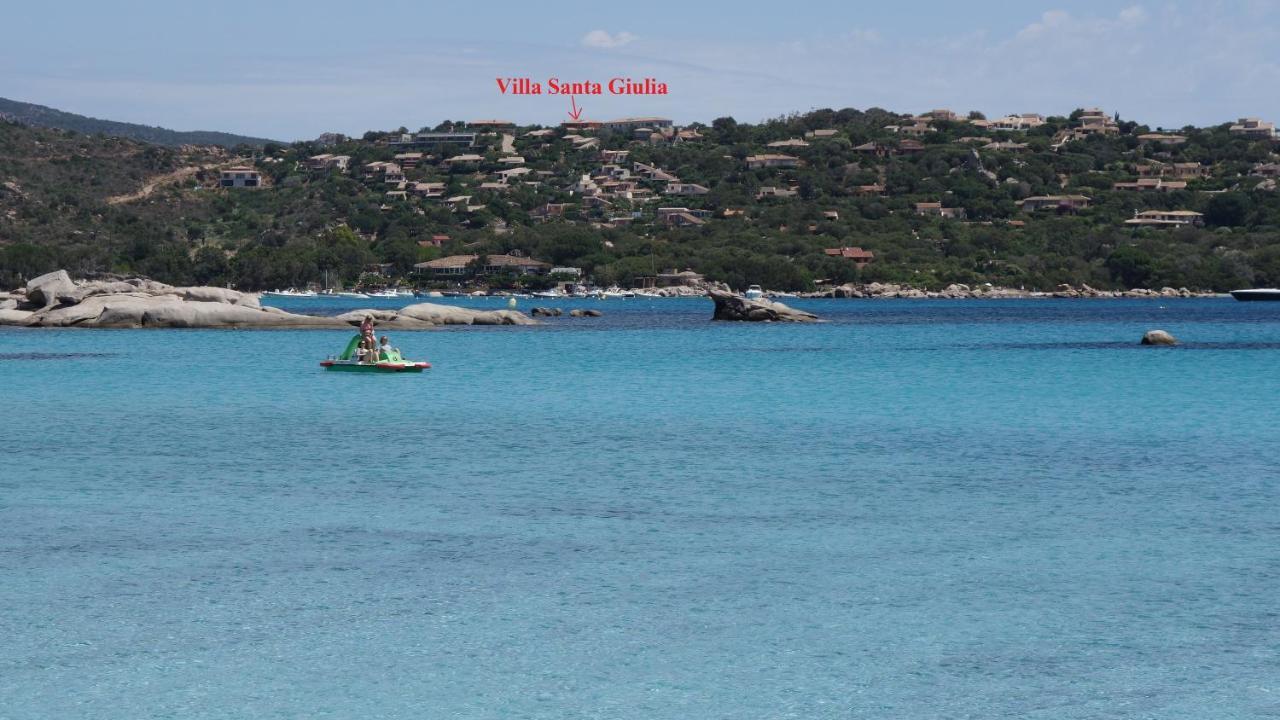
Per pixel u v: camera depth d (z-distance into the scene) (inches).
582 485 1294.3
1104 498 1214.3
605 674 703.7
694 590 872.9
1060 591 870.4
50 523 1095.6
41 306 5014.8
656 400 2235.5
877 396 2314.2
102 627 784.9
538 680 694.5
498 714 646.5
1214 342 4463.6
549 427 1814.7
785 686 685.9
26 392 2373.3
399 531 1063.6
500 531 1063.0
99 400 2213.3
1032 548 999.6
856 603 841.5
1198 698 667.4
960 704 661.3
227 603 837.8
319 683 688.4
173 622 796.0
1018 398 2269.9
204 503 1190.9
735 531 1063.6
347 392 2388.0
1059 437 1689.2
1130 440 1656.0
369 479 1333.7
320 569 928.9
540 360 3400.6
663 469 1405.0
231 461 1466.5
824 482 1312.7
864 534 1052.5
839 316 7583.7
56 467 1418.6
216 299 5310.0
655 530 1068.5
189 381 2637.8
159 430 1772.9
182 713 645.3
